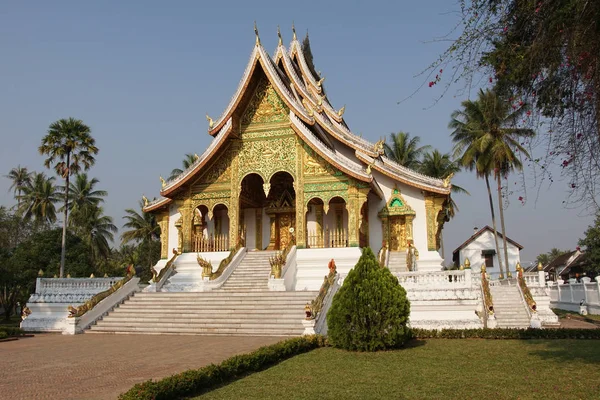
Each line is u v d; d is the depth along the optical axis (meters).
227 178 25.38
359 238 23.38
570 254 60.25
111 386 8.05
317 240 25.39
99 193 55.75
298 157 24.58
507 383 7.82
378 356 10.87
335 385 7.83
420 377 8.43
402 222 25.25
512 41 6.34
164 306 18.59
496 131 33.88
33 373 9.38
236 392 7.38
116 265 59.06
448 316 16.72
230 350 12.06
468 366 9.50
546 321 19.67
